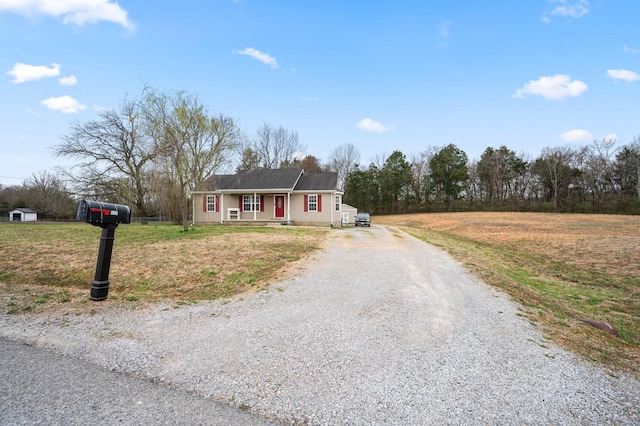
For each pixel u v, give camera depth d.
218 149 21.08
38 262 9.17
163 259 9.45
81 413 2.72
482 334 4.77
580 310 7.90
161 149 16.50
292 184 25.19
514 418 2.82
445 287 7.45
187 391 3.11
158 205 23.12
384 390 3.21
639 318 7.47
